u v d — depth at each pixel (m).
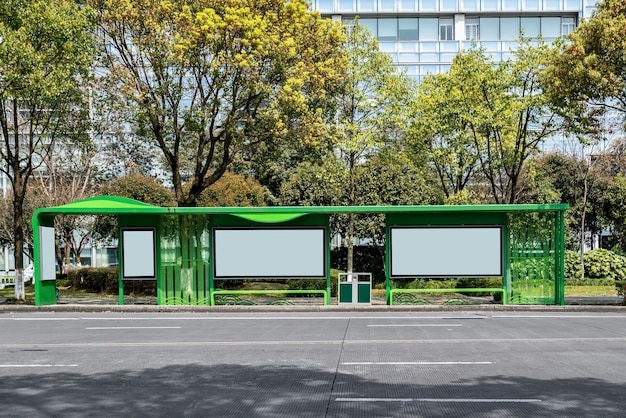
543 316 18.03
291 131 23.16
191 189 24.20
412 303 21.47
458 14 48.50
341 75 24.48
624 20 19.11
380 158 29.45
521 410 7.16
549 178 37.53
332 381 8.81
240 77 21.53
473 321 16.67
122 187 33.47
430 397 7.81
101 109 24.28
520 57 25.09
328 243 20.91
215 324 16.25
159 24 21.92
